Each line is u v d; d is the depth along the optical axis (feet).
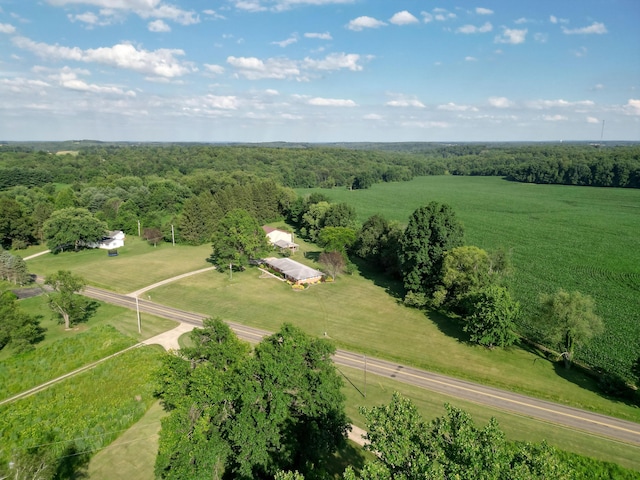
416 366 192.34
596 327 191.62
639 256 369.30
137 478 123.34
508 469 75.31
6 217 385.09
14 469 122.31
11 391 166.61
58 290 235.20
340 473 123.85
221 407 118.93
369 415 92.12
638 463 130.31
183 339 214.07
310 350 132.26
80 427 144.56
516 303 210.18
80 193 550.36
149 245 414.62
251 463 109.50
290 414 123.75
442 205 272.72
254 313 251.80
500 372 187.01
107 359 192.03
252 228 330.54
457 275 239.50
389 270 321.52
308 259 364.17
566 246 405.18
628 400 166.40
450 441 86.33
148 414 154.20
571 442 139.95
